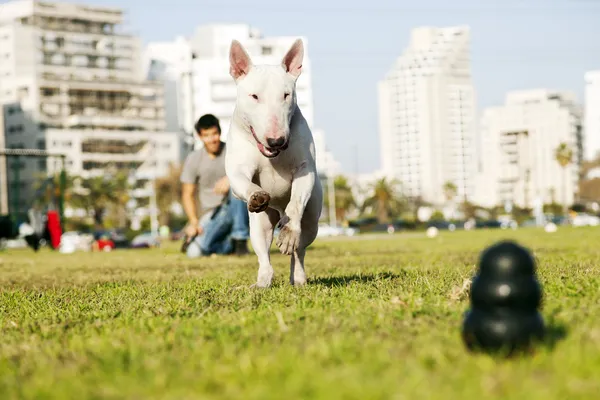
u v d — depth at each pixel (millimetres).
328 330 4027
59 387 3031
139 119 113438
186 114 119812
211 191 15250
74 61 118562
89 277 10938
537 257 11523
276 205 6863
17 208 40000
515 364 3008
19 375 3369
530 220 91938
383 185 104500
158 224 94812
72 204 90125
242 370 3102
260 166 6477
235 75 6484
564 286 5512
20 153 39625
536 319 3168
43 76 109812
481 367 2955
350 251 18297
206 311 5152
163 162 112938
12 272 13523
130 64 122812
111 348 3824
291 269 7363
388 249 19688
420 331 3863
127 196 95875
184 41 123250
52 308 6141
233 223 15211
